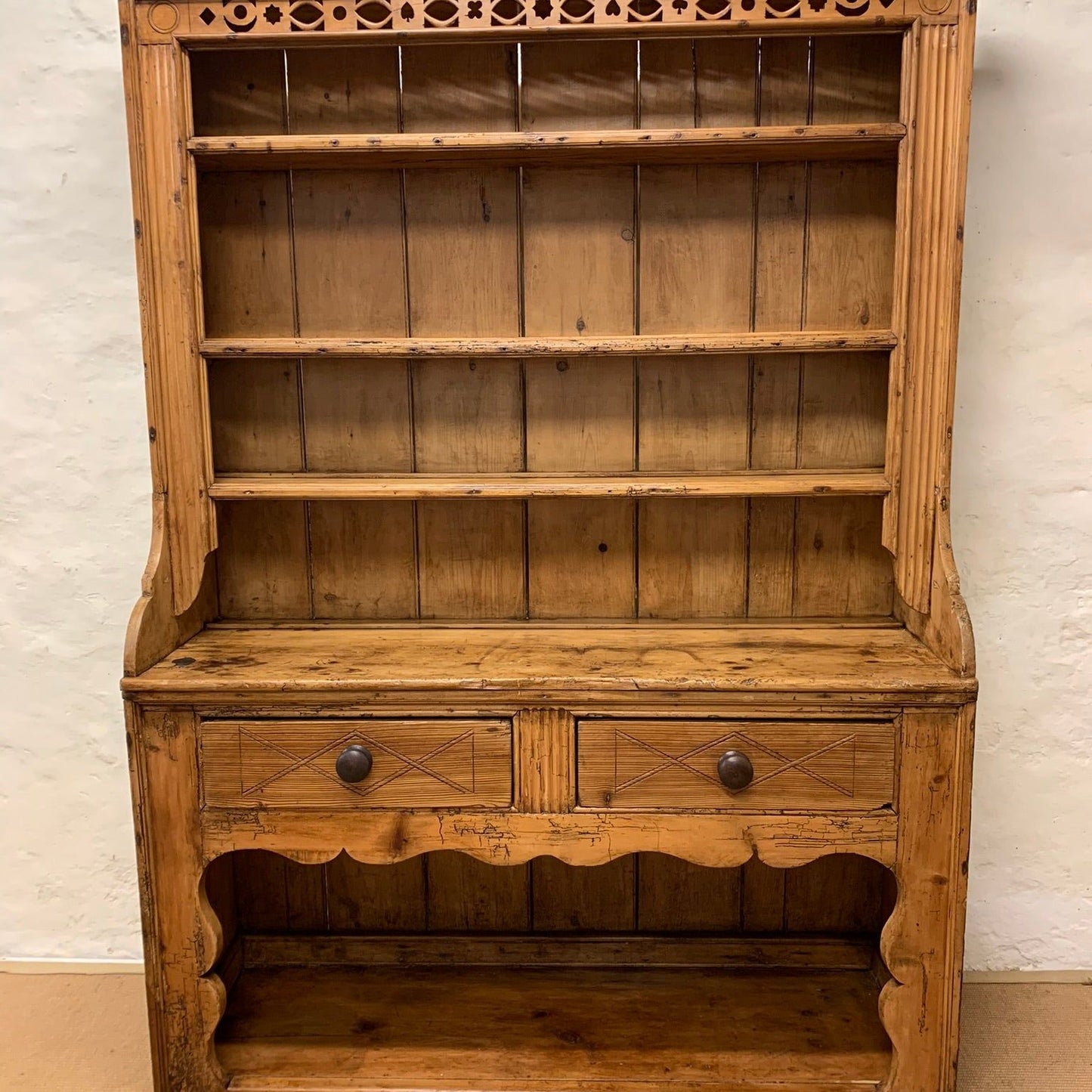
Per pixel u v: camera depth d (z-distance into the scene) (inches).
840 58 70.6
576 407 75.8
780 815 63.6
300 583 78.6
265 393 76.3
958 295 63.4
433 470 76.9
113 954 87.1
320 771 64.3
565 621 77.7
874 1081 68.3
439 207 73.7
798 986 80.7
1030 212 76.0
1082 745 81.7
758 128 63.0
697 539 77.1
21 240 78.7
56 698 83.9
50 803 85.3
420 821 64.7
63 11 76.6
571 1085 68.2
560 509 77.1
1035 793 82.5
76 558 82.3
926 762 62.6
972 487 79.2
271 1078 68.9
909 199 63.3
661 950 83.7
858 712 62.7
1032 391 77.9
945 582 65.1
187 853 65.2
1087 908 83.5
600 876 83.7
